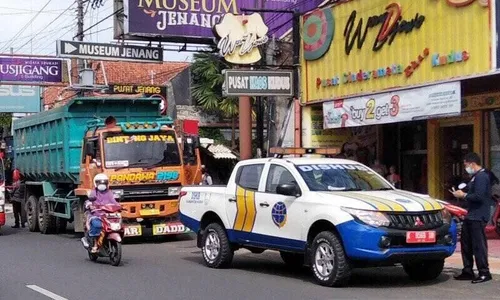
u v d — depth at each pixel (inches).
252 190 491.2
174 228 700.0
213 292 419.8
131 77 1526.8
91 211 558.3
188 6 983.0
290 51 835.4
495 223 613.9
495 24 537.6
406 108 627.5
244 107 800.9
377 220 406.0
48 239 770.8
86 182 698.8
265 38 755.4
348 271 420.5
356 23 693.9
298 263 533.3
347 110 706.2
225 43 749.9
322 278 431.2
